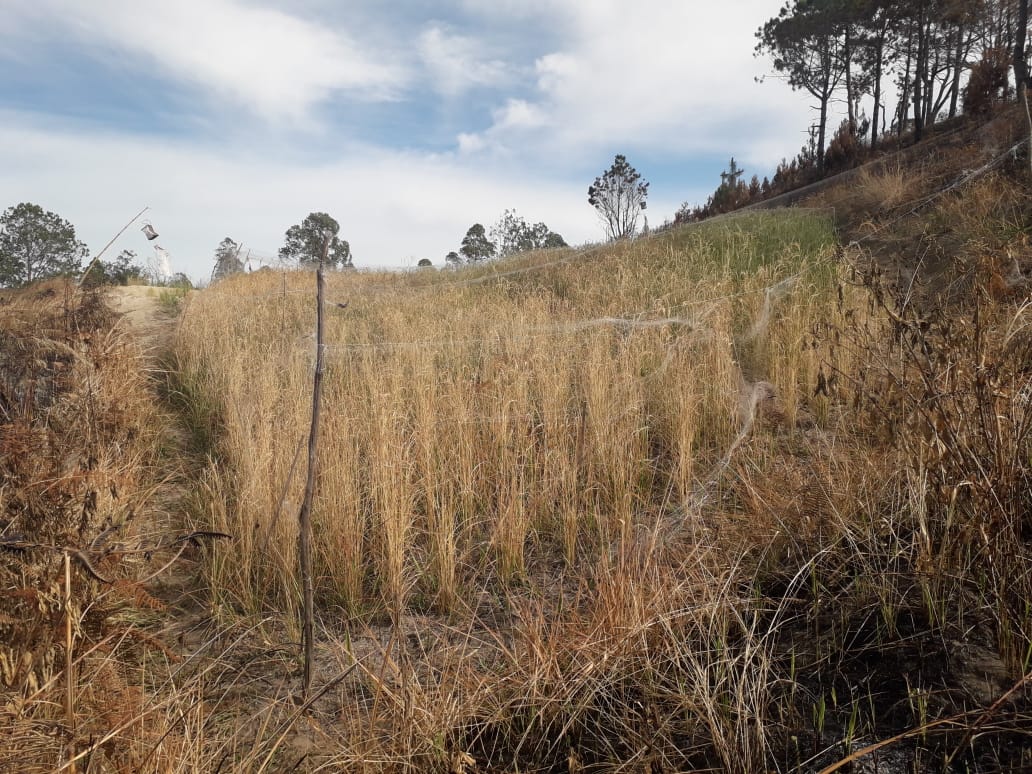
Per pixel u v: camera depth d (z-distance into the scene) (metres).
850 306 6.38
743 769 2.16
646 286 10.20
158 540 4.09
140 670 2.90
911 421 3.02
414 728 2.41
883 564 3.01
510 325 8.34
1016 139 11.88
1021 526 2.60
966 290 4.53
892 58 22.56
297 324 9.91
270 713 2.65
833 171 20.59
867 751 1.99
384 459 4.15
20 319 5.65
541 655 2.64
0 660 2.13
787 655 2.70
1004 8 19.31
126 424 5.00
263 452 4.34
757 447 4.71
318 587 3.64
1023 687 2.21
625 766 2.29
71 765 1.84
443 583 3.46
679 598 2.96
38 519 2.91
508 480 4.46
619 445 4.56
